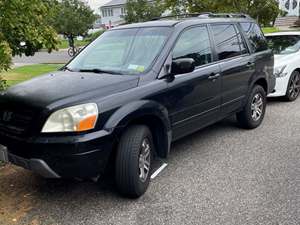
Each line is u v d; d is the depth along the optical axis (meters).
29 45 5.84
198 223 3.60
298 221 3.58
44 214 3.84
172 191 4.27
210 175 4.68
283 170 4.77
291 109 7.91
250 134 6.27
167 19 5.57
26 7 5.17
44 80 4.35
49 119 3.59
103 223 3.65
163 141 4.48
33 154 3.61
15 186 4.47
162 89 4.37
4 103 3.97
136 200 4.09
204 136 6.21
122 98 3.92
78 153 3.52
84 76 4.38
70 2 30.98
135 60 4.66
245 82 6.11
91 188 4.38
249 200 4.01
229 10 12.31
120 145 3.90
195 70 5.00
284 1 40.66
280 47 9.06
